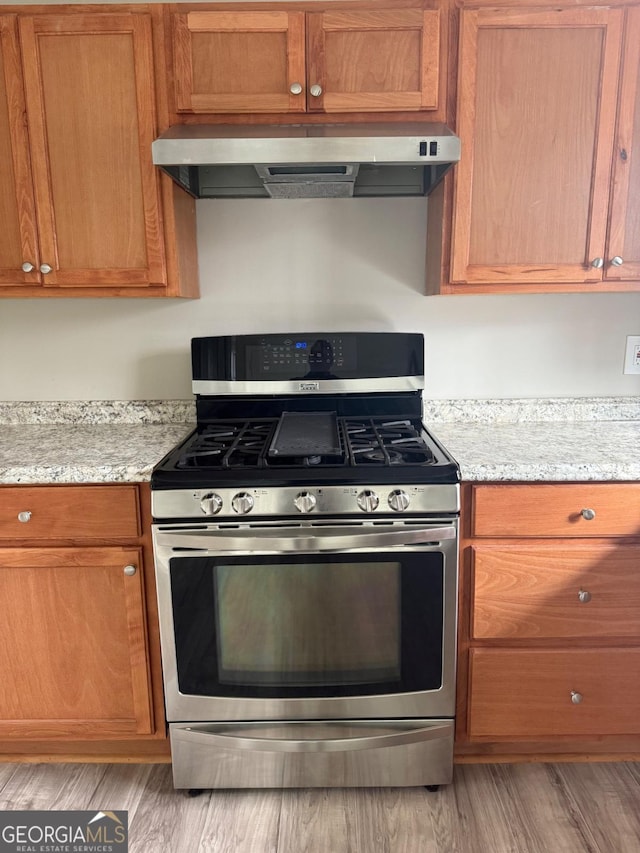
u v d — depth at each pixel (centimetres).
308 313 185
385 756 145
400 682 141
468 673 146
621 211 151
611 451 147
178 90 145
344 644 139
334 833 137
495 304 184
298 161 131
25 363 187
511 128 147
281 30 142
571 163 149
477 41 143
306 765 146
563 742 154
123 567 139
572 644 144
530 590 140
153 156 131
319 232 181
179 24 142
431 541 133
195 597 136
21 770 157
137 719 148
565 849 132
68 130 147
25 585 142
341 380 176
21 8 143
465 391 188
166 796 148
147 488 137
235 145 130
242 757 145
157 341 186
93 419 188
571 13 142
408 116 147
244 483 131
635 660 144
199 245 181
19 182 149
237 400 179
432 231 170
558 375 186
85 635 144
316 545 132
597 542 139
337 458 138
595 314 184
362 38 143
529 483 136
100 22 142
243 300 184
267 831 138
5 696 147
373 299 184
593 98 146
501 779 152
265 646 139
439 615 137
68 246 153
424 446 151
